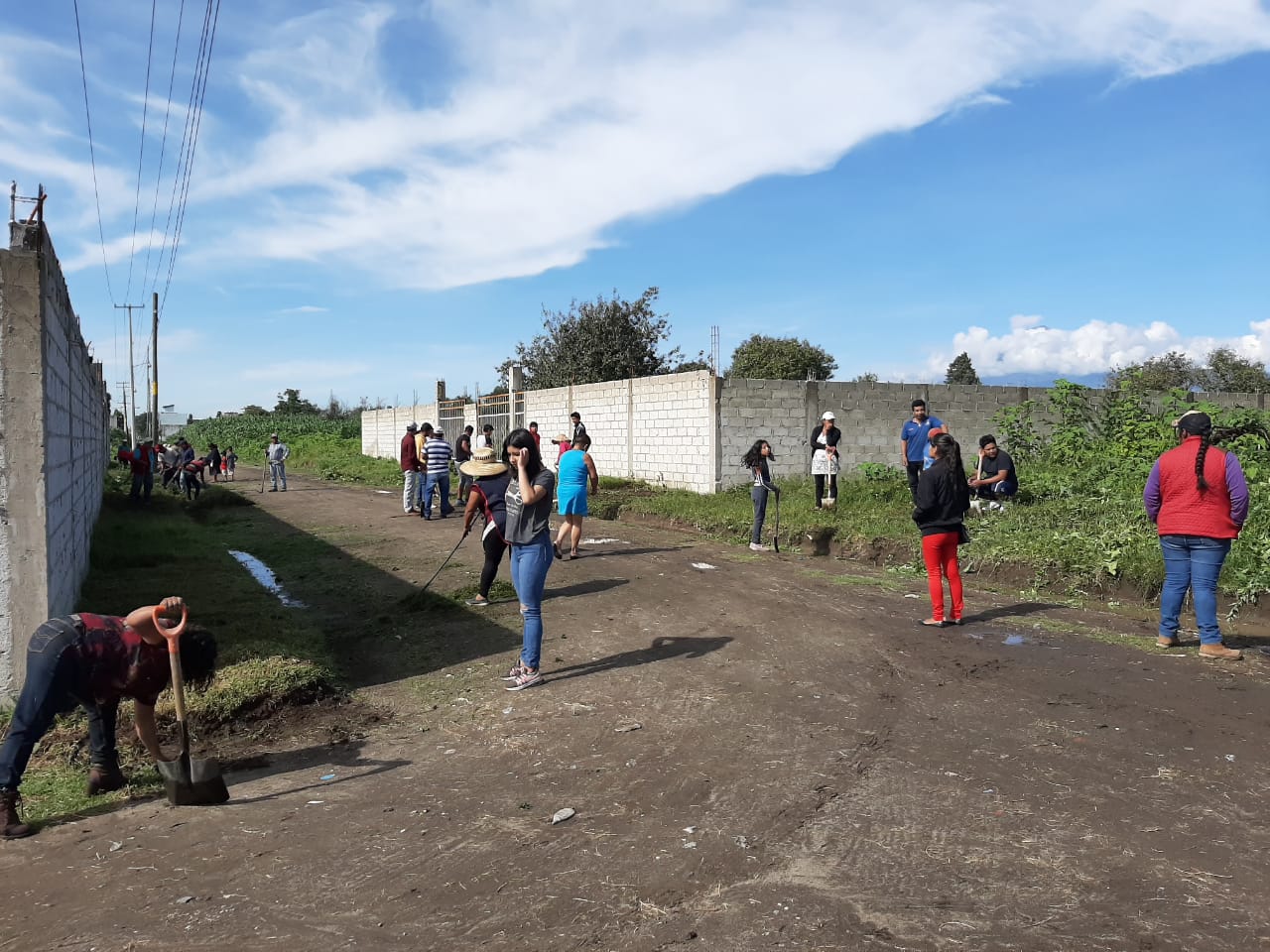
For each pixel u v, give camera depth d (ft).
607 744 16.74
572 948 9.89
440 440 55.16
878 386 62.34
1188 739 16.31
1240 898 10.71
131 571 34.55
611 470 70.54
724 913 10.57
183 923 10.57
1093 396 61.00
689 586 31.53
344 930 10.36
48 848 12.76
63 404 23.80
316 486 90.17
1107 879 11.25
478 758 16.29
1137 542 31.48
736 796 14.10
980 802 13.67
